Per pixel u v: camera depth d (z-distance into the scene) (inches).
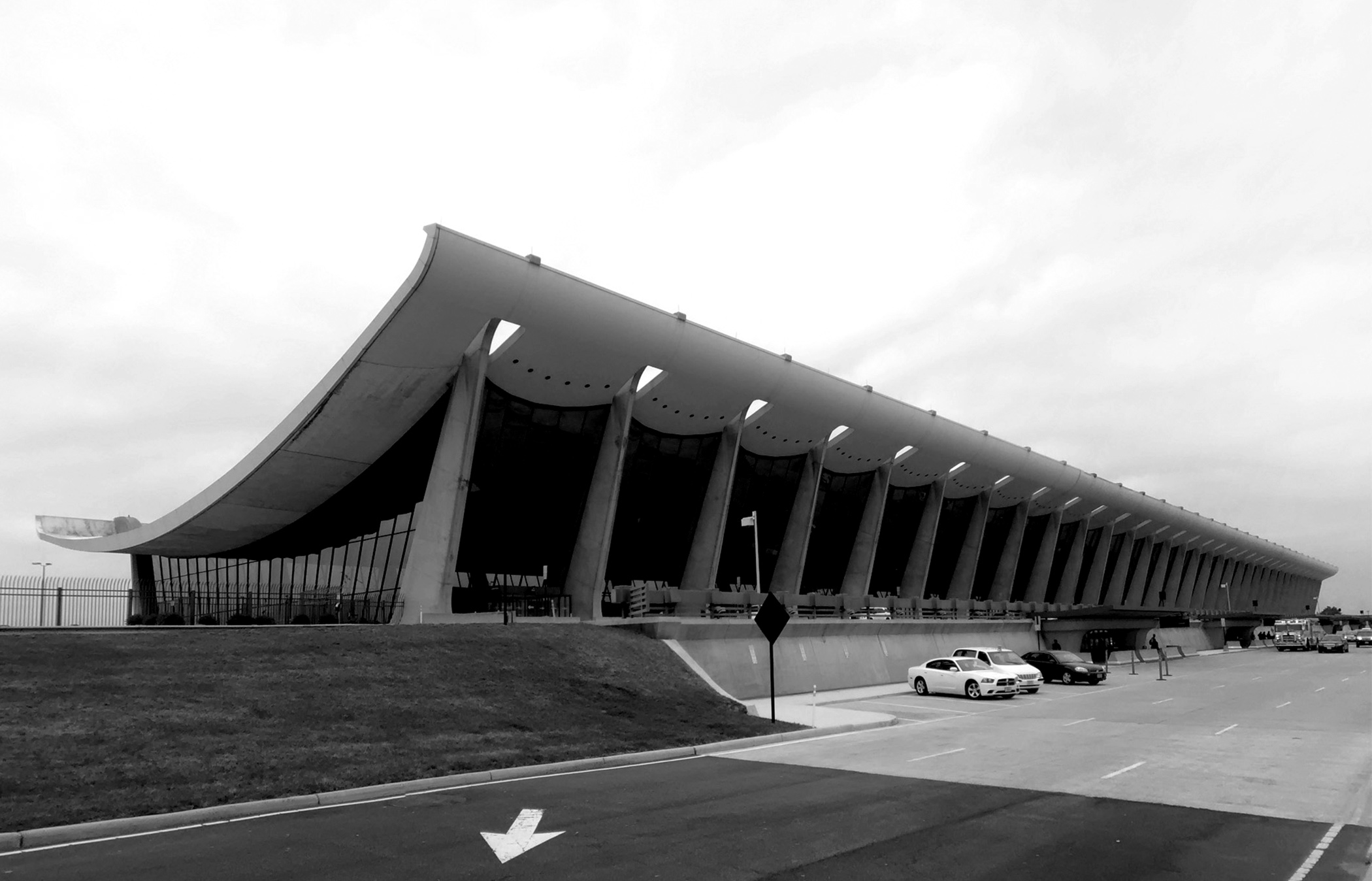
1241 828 430.0
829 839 409.1
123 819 436.1
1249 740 753.0
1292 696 1189.1
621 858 377.7
